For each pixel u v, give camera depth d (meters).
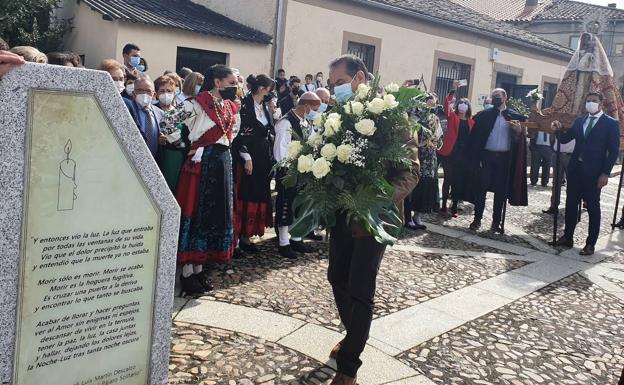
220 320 3.70
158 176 2.43
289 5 12.07
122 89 4.31
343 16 13.05
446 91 16.38
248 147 5.10
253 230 5.22
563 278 5.45
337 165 2.79
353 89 3.20
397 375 3.17
